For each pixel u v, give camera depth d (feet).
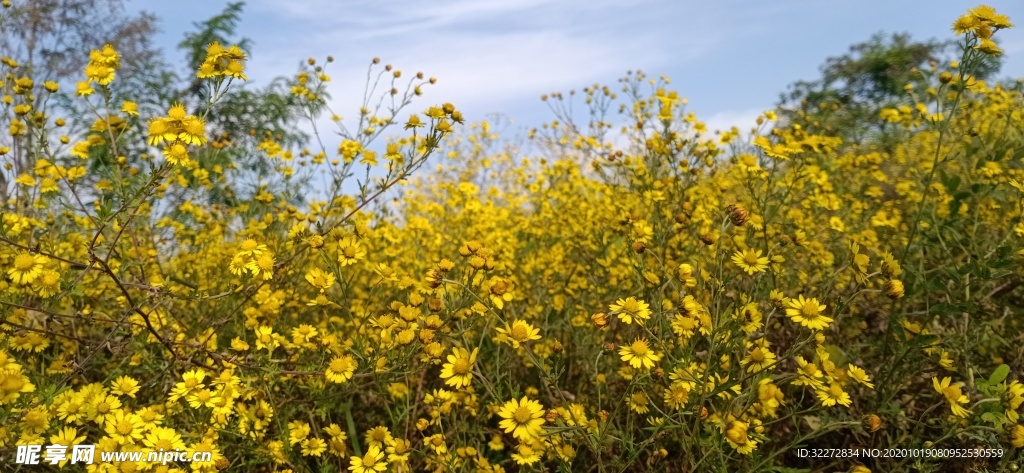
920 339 7.23
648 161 12.30
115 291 10.56
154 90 29.43
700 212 11.10
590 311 10.31
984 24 8.13
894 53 32.32
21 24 25.53
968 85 8.66
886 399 7.54
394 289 11.35
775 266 7.76
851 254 6.83
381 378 7.72
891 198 15.52
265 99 30.07
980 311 8.21
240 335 9.34
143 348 8.31
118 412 6.52
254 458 7.66
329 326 10.53
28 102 9.62
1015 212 9.93
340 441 7.64
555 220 14.56
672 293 9.27
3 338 7.47
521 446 6.54
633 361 6.25
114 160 8.47
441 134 9.02
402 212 17.76
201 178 13.08
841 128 23.12
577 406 6.81
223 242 13.42
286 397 8.29
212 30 32.89
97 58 8.45
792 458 7.80
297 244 9.66
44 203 10.59
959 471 7.10
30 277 7.06
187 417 7.84
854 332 9.29
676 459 7.38
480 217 14.76
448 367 6.27
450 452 7.54
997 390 5.63
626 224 9.71
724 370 6.82
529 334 6.29
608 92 15.56
